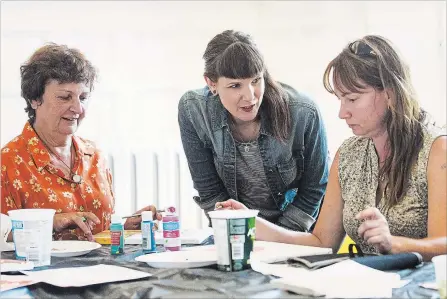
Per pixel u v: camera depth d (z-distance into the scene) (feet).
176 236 6.12
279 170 7.77
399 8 11.87
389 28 11.95
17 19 12.39
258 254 5.57
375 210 5.31
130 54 12.62
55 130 7.41
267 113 7.47
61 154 7.57
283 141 7.51
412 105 5.90
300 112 7.50
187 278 4.76
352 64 5.86
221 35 6.95
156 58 12.63
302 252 5.66
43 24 12.51
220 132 7.70
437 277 3.96
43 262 5.61
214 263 5.20
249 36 6.96
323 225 6.68
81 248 6.29
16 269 5.24
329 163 8.17
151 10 12.60
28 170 7.29
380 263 4.91
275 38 12.46
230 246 4.97
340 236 6.73
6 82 12.34
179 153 12.56
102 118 12.57
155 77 12.62
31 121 7.62
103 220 7.66
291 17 12.37
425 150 5.88
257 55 6.75
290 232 6.73
